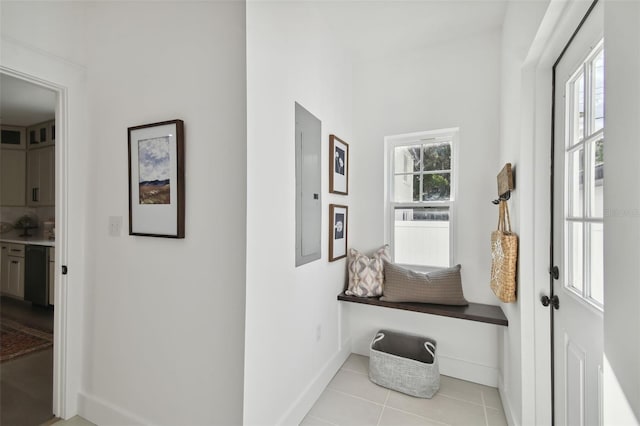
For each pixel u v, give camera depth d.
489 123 2.20
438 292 2.20
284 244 1.61
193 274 1.44
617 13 0.64
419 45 2.38
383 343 2.46
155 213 1.54
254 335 1.37
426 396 1.98
